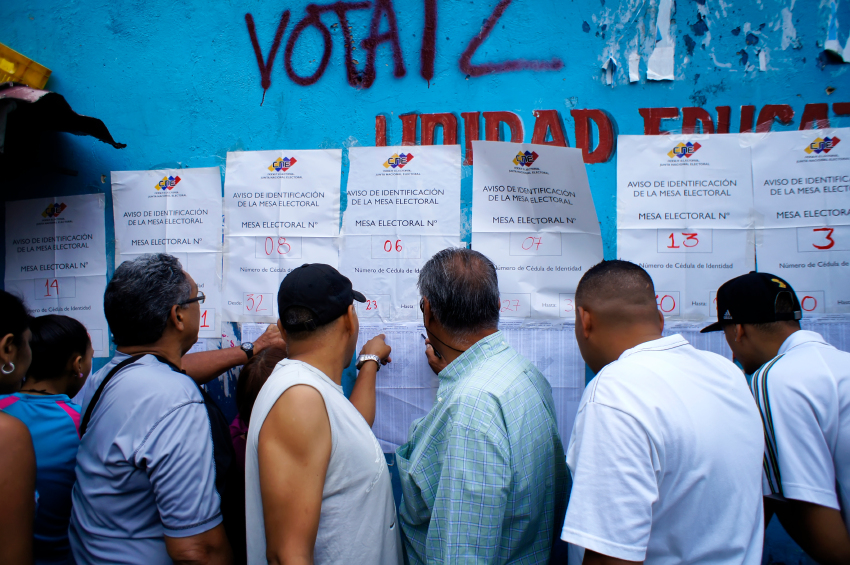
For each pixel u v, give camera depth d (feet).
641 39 5.77
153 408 3.95
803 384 3.96
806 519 3.78
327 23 6.17
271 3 6.27
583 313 4.06
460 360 4.31
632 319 3.84
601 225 5.82
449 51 5.99
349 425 3.76
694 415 3.28
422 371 5.93
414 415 5.93
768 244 5.60
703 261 5.65
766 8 5.62
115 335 4.37
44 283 6.77
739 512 3.25
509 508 3.80
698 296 5.66
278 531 3.34
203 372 5.50
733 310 4.63
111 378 4.18
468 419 3.76
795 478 3.82
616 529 3.07
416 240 5.98
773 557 5.50
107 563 3.95
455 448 3.72
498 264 5.80
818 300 5.50
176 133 6.46
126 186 6.55
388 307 6.01
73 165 6.68
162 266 4.46
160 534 4.05
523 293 5.77
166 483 3.82
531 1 5.89
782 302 4.45
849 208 5.45
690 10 5.71
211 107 6.40
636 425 3.21
